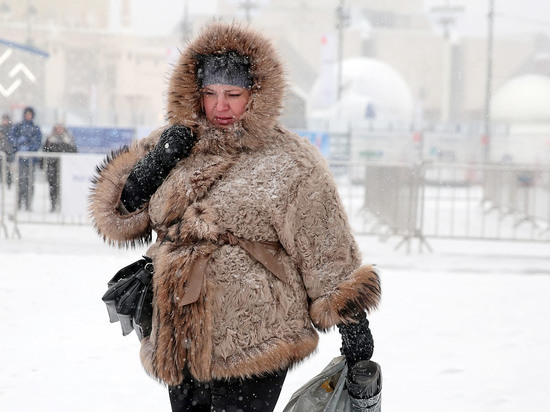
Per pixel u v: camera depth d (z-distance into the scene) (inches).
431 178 1904.5
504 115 2893.7
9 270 604.1
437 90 4394.7
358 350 188.4
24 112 1056.8
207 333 180.5
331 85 2586.1
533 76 2967.5
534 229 949.8
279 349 181.6
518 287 581.0
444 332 432.8
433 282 597.6
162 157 191.0
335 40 2591.0
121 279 199.8
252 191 184.4
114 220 202.2
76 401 311.9
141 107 3690.9
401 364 368.8
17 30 3110.2
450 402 313.7
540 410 304.3
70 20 3334.2
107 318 456.1
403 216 793.6
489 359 378.3
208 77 190.5
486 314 481.7
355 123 2236.7
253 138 187.9
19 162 900.6
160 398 317.7
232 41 191.3
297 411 197.0
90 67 3380.9
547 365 367.9
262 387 186.5
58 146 1054.4
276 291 183.5
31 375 344.8
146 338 197.6
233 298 181.6
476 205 1264.8
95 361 368.8
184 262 183.0
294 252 184.9
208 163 188.2
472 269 681.0
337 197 188.1
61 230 844.6
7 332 420.2
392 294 544.1
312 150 192.1
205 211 184.4
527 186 908.0
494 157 2068.2
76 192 819.4
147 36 3814.0
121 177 206.2
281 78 190.4
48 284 553.0
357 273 184.4
